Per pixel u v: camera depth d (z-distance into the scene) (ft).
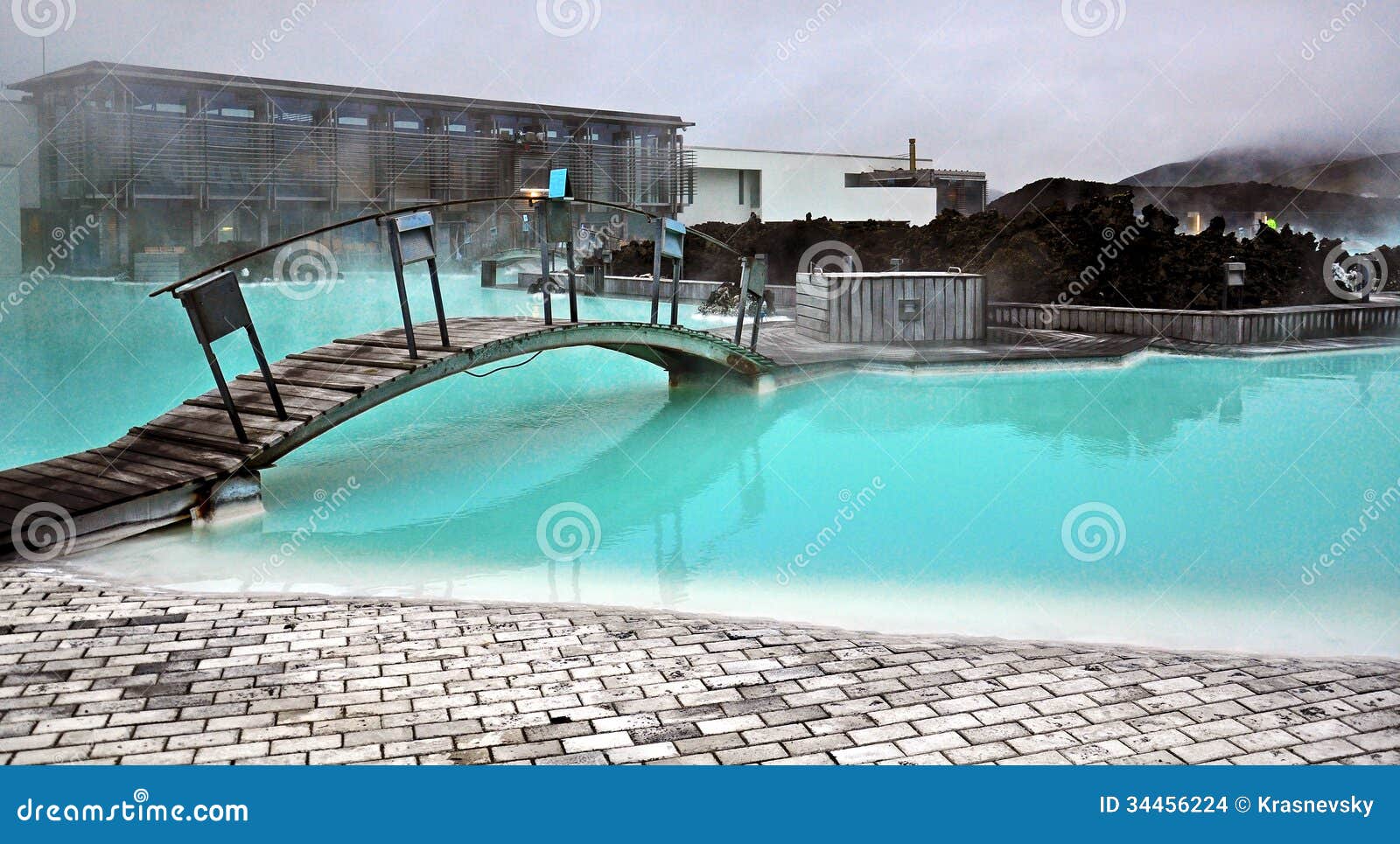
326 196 110.73
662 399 35.35
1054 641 12.92
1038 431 29.48
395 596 15.92
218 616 13.61
